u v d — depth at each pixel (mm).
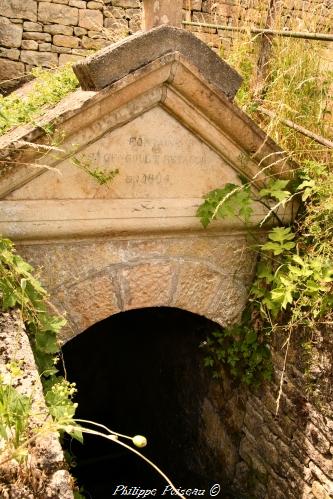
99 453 5879
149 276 2943
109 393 6090
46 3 5387
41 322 2451
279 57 3803
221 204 2881
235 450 3631
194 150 2789
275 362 3174
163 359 4652
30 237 2559
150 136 2656
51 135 2342
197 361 4004
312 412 2857
